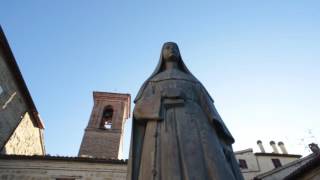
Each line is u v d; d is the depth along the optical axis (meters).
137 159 3.13
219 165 2.74
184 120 3.20
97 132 31.39
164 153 2.84
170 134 3.03
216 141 3.10
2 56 18.53
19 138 20.94
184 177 2.62
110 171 16.47
